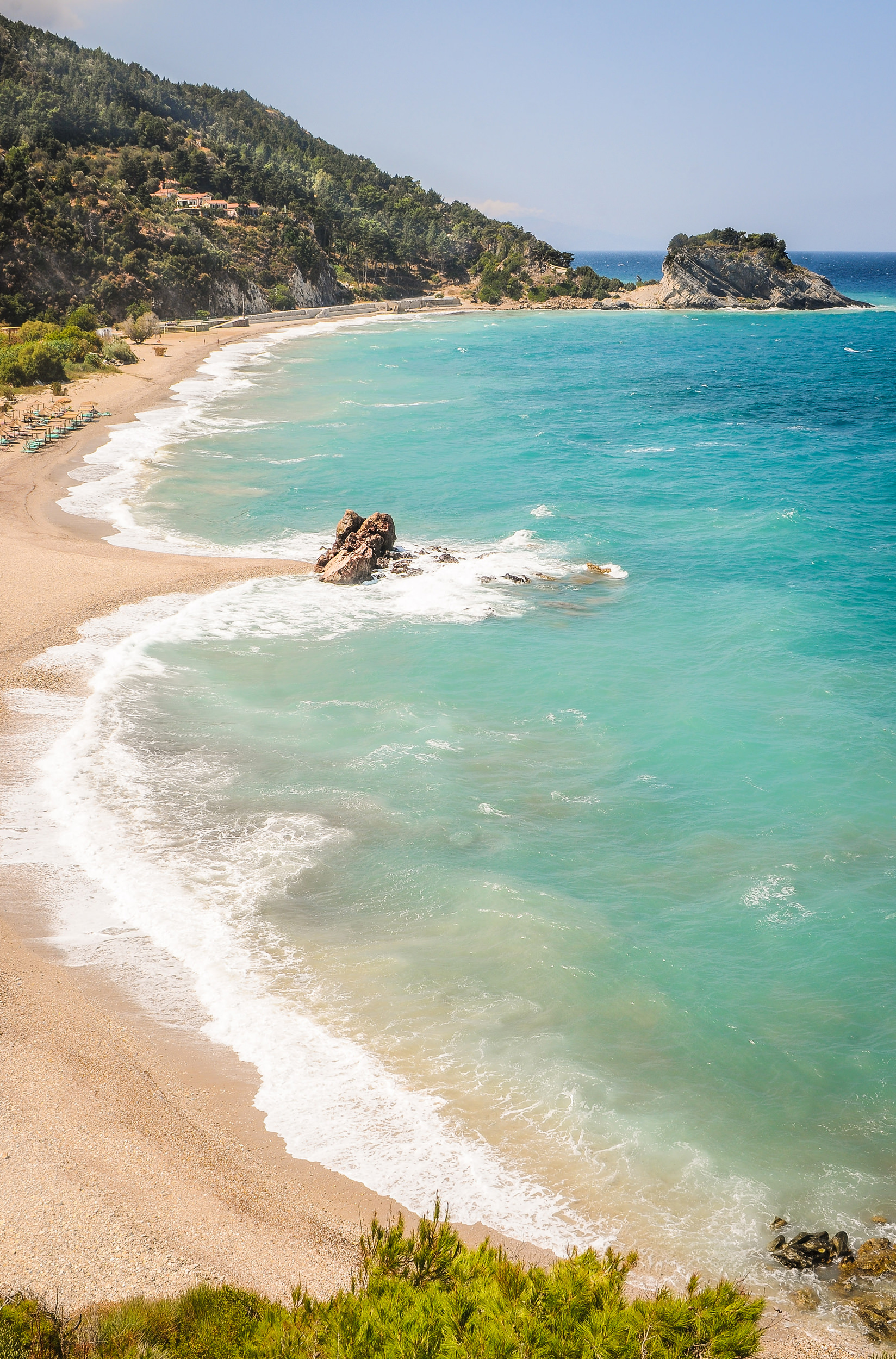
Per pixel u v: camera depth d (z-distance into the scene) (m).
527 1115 14.83
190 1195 12.54
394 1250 8.90
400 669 32.62
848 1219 13.17
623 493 56.75
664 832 23.22
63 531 47.09
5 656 32.47
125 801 24.00
